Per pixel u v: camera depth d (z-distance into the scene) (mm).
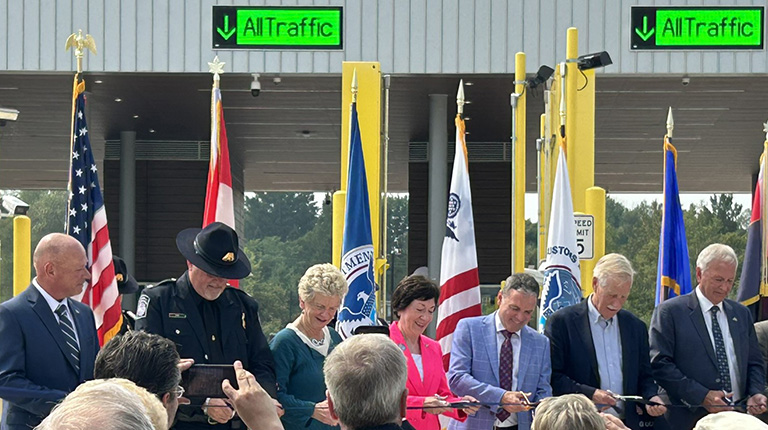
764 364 7129
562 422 3588
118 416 2023
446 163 20469
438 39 17094
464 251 8805
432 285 6285
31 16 17141
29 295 5625
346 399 3273
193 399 5199
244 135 26484
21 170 33219
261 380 5672
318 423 5848
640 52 16844
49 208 92438
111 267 8508
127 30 17094
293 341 5871
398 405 3330
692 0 16750
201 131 25875
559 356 6656
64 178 35031
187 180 27609
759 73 16750
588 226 9844
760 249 9234
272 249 97938
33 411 5402
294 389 5852
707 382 6762
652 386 6695
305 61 17094
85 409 2031
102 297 8445
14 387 5375
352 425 3287
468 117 23016
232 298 5828
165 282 5766
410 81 18469
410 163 27312
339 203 10508
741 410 6688
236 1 17047
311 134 26281
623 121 24000
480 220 26719
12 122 24391
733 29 16719
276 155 29797
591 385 6613
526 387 6383
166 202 27547
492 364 6395
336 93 20328
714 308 6875
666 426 6742
